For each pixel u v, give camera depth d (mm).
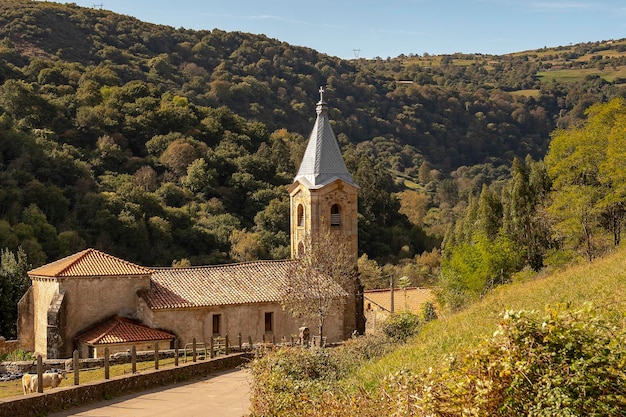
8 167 84062
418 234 106250
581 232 53781
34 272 44594
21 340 44875
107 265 43406
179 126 111750
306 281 45969
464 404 10672
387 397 14648
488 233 73688
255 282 47094
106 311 42531
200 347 42062
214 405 24828
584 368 9922
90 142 102688
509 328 10594
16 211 76562
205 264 81750
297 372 24297
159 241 83750
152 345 40531
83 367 33969
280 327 46031
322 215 52594
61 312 40781
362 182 104688
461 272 56156
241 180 100500
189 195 96688
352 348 29938
